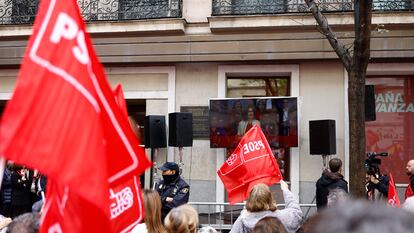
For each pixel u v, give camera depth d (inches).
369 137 392.2
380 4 384.8
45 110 88.4
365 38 244.1
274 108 384.5
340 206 41.2
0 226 190.9
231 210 354.9
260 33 390.3
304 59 384.8
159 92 408.2
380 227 38.1
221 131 389.7
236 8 398.3
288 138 380.8
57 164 86.1
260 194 190.1
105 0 417.4
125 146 106.4
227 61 396.2
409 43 374.0
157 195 167.5
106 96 103.0
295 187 382.3
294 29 384.8
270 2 398.0
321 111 387.5
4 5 430.6
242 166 242.5
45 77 90.5
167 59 400.2
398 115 391.5
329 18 375.6
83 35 97.9
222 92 399.5
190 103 403.2
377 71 387.2
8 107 86.0
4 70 429.4
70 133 88.9
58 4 95.6
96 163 88.5
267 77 412.5
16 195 331.3
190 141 365.7
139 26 397.7
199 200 392.5
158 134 375.2
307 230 61.2
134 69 412.2
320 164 382.0
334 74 388.8
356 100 250.1
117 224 121.6
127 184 124.6
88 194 86.3
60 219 96.2
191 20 404.5
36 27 92.9
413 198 142.5
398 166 387.2
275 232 133.2
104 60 406.6
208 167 394.6
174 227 156.9
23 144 84.7
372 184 304.2
